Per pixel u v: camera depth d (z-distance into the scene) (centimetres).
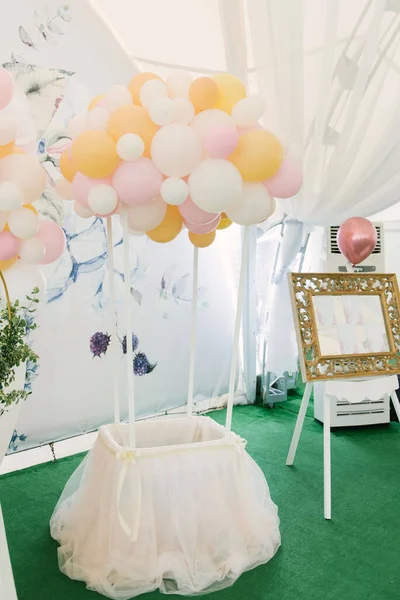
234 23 235
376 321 269
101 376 317
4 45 264
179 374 365
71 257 296
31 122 165
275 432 338
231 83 170
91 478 199
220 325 390
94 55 301
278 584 181
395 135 234
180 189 157
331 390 244
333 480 265
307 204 268
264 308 382
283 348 348
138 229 181
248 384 397
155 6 298
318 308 261
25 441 288
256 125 170
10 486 262
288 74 230
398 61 221
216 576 180
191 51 321
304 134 242
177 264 357
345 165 242
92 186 162
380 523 221
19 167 149
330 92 229
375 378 258
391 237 414
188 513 184
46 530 219
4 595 135
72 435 308
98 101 173
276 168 165
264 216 175
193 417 231
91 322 309
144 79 168
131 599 173
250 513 197
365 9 214
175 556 182
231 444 196
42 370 289
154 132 158
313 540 208
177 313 360
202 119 158
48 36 281
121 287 323
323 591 177
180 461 187
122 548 179
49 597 174
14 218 152
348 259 298
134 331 334
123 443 217
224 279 392
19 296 176
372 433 336
